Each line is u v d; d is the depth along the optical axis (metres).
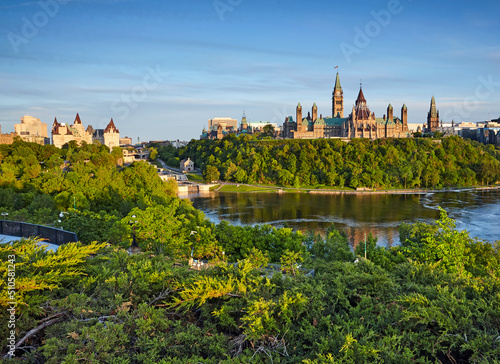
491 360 17.56
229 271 26.47
